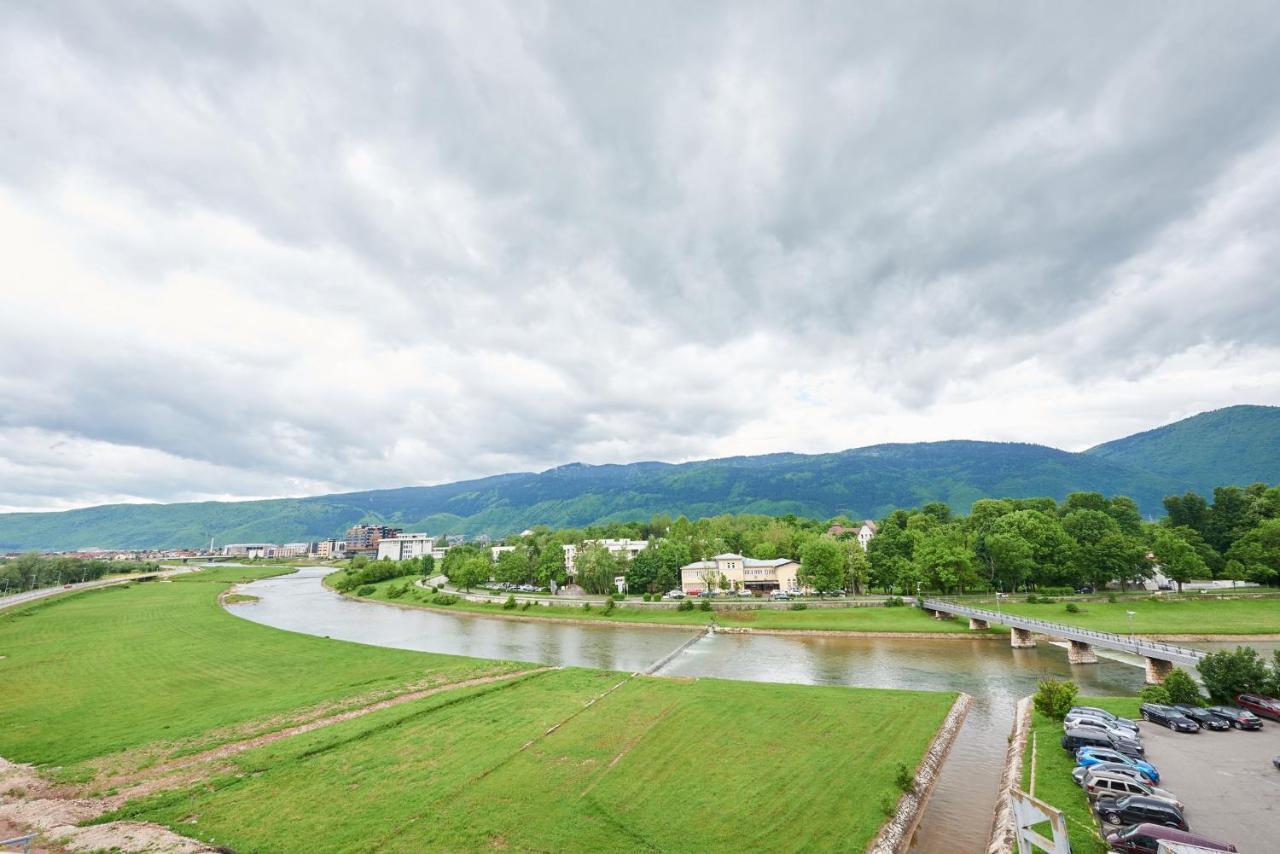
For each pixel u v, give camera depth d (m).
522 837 37.72
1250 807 37.38
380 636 125.38
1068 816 37.62
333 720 60.50
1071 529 147.00
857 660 92.56
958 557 134.88
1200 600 119.94
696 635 120.50
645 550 181.75
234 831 38.72
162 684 77.44
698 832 38.28
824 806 41.59
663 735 55.25
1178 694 58.38
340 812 41.06
